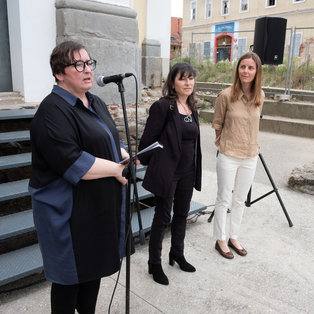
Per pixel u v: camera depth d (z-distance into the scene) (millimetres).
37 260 2814
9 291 2703
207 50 14953
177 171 2748
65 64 1784
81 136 1813
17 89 4504
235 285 2891
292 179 5047
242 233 3760
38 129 1743
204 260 3238
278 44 6957
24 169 3984
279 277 3008
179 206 2918
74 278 1854
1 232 2867
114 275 2977
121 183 1978
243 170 3203
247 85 3039
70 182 1770
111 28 4582
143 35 6258
